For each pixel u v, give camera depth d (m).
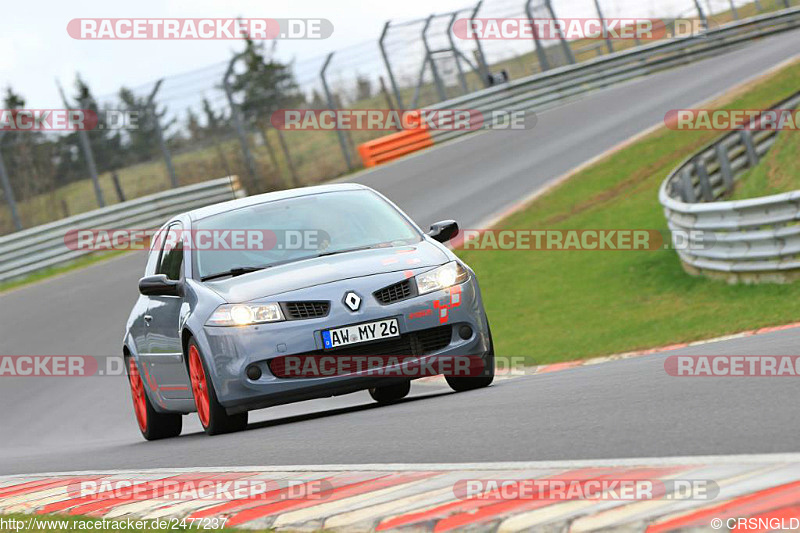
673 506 8.26
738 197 55.94
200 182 88.88
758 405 13.48
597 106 99.75
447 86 103.56
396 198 78.94
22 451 33.09
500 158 85.75
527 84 105.81
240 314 20.72
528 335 43.34
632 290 47.31
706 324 36.69
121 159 86.31
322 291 20.77
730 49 119.50
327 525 9.95
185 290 22.66
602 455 11.59
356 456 14.41
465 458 12.84
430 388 33.53
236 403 20.66
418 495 10.58
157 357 24.41
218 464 16.16
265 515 10.84
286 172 92.81
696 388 16.12
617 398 16.33
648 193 66.12
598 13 112.50
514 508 9.22
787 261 39.53
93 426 37.09
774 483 8.48
